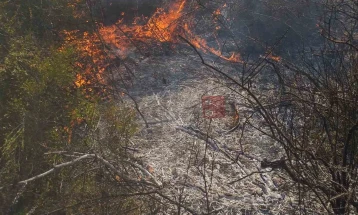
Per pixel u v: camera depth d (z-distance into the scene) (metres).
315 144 3.84
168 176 4.29
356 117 3.70
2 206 4.05
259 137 4.82
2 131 4.41
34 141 4.30
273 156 4.54
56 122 4.41
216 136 4.92
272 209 3.82
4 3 4.90
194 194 4.02
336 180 3.54
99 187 3.94
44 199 4.05
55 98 4.49
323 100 4.04
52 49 4.78
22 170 4.23
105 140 4.37
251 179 4.22
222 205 3.88
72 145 4.31
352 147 3.61
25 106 4.45
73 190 3.98
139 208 3.87
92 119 4.50
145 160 4.56
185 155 4.63
